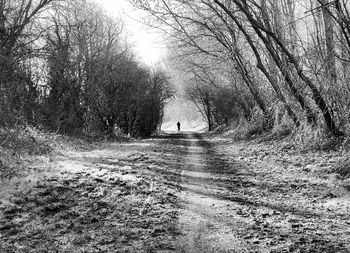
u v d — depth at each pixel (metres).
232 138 26.97
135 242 5.38
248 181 10.21
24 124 15.84
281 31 15.45
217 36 20.02
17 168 9.89
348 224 6.30
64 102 21.53
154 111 42.22
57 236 5.53
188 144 25.17
